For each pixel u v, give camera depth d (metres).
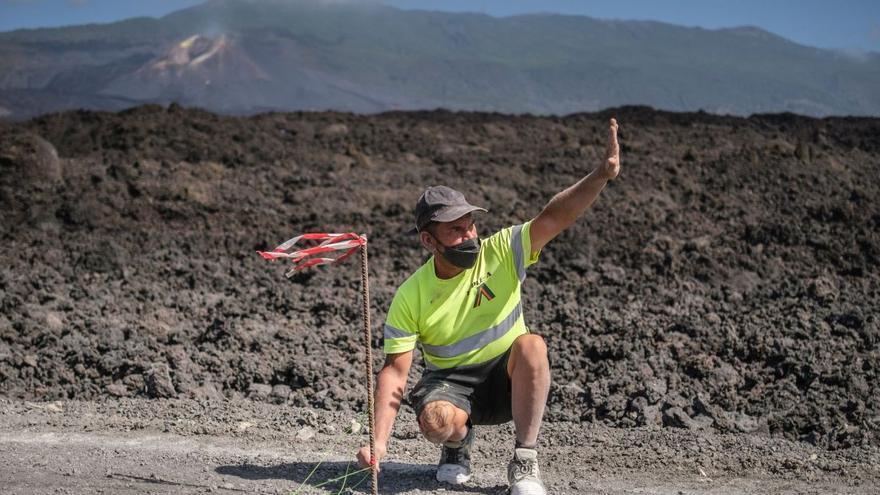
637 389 6.60
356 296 9.43
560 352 7.50
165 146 16.61
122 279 10.27
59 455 5.37
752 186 13.67
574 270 10.30
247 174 15.05
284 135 18.00
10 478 4.95
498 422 4.71
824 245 10.69
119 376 7.18
